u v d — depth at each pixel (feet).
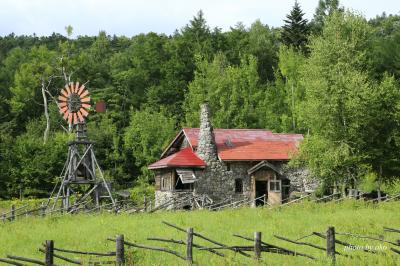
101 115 264.52
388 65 240.73
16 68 337.31
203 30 319.68
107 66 338.75
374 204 115.03
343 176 139.54
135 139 217.56
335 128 136.56
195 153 159.02
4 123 264.11
